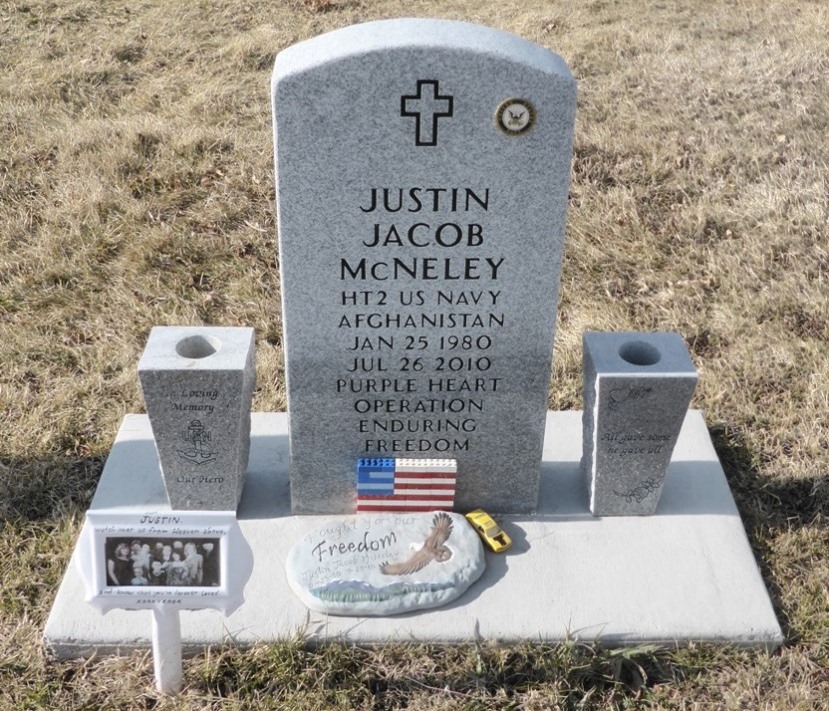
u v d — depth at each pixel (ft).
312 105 3.73
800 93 8.80
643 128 8.20
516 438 4.56
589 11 10.84
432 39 3.66
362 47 3.65
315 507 4.71
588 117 8.40
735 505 4.80
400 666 4.08
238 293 6.47
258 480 4.90
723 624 4.20
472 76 3.69
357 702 3.97
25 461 5.08
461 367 4.38
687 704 4.00
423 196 3.93
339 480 4.65
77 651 4.12
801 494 4.99
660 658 4.15
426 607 4.22
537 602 4.28
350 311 4.21
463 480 4.69
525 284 4.16
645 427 4.42
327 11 10.77
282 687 3.99
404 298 4.18
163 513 3.52
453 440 4.58
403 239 4.03
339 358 4.33
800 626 4.27
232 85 9.04
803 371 5.77
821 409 5.45
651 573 4.42
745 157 7.80
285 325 4.23
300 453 4.56
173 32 10.18
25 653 4.13
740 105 8.60
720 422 5.43
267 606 4.24
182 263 6.71
